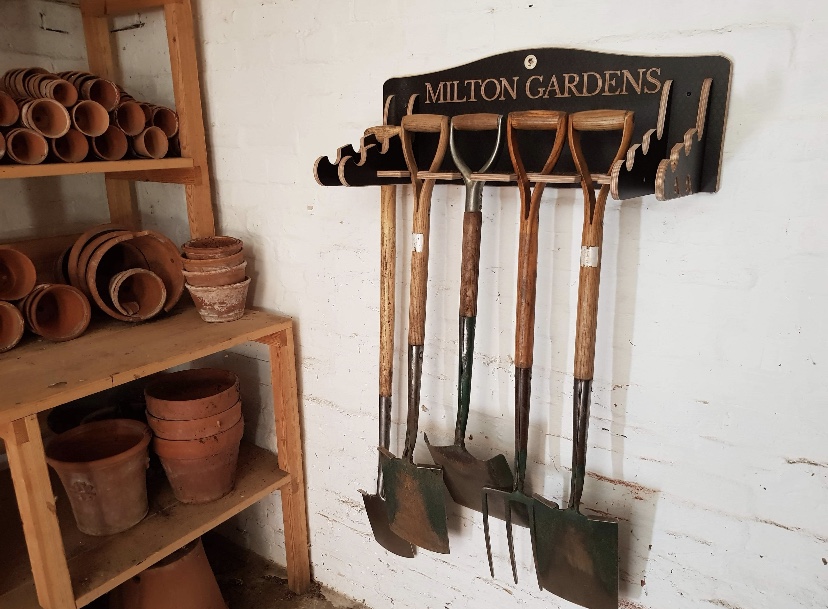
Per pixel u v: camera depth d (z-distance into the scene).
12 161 1.36
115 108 1.49
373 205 1.46
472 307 1.23
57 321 1.54
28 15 1.72
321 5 1.41
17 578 1.37
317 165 1.15
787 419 1.07
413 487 1.39
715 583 1.21
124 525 1.49
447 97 1.27
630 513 1.27
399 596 1.71
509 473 1.31
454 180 1.31
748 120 1.00
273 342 1.63
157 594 1.54
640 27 1.05
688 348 1.14
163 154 1.59
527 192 1.11
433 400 1.48
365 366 1.59
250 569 1.96
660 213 1.11
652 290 1.15
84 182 1.93
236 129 1.66
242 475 1.74
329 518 1.79
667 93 1.00
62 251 1.75
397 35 1.32
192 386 1.73
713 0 0.99
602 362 1.23
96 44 1.83
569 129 1.01
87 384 1.24
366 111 1.41
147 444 1.51
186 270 1.56
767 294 1.05
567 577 1.25
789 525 1.11
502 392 1.38
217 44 1.62
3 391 1.20
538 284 1.27
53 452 1.50
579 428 1.15
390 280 1.38
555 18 1.13
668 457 1.20
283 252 1.67
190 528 1.50
